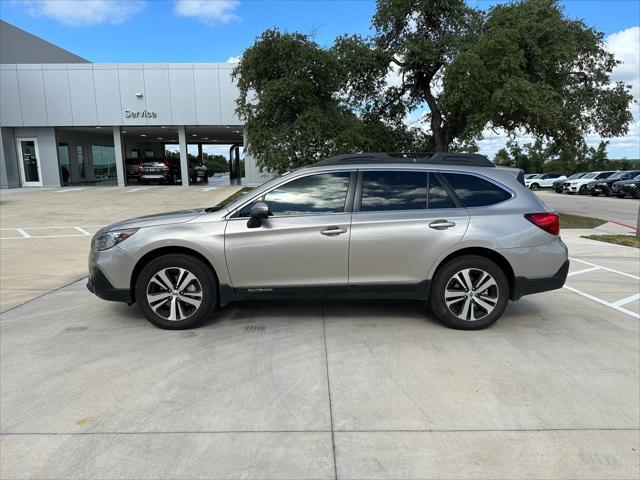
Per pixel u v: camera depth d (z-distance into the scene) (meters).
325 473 2.74
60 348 4.54
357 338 4.81
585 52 16.91
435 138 18.14
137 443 3.02
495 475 2.72
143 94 26.16
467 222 4.95
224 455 2.90
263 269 4.95
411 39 16.59
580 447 2.98
